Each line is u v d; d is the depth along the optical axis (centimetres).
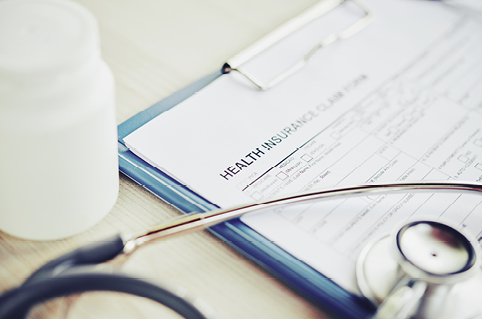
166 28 54
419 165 40
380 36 55
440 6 60
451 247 29
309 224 35
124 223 35
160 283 27
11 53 24
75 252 27
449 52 53
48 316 30
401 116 45
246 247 33
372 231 35
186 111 43
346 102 46
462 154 42
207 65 50
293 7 58
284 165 39
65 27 25
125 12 55
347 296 31
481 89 49
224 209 33
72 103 26
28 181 28
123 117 43
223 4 58
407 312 27
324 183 38
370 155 41
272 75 49
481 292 31
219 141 41
